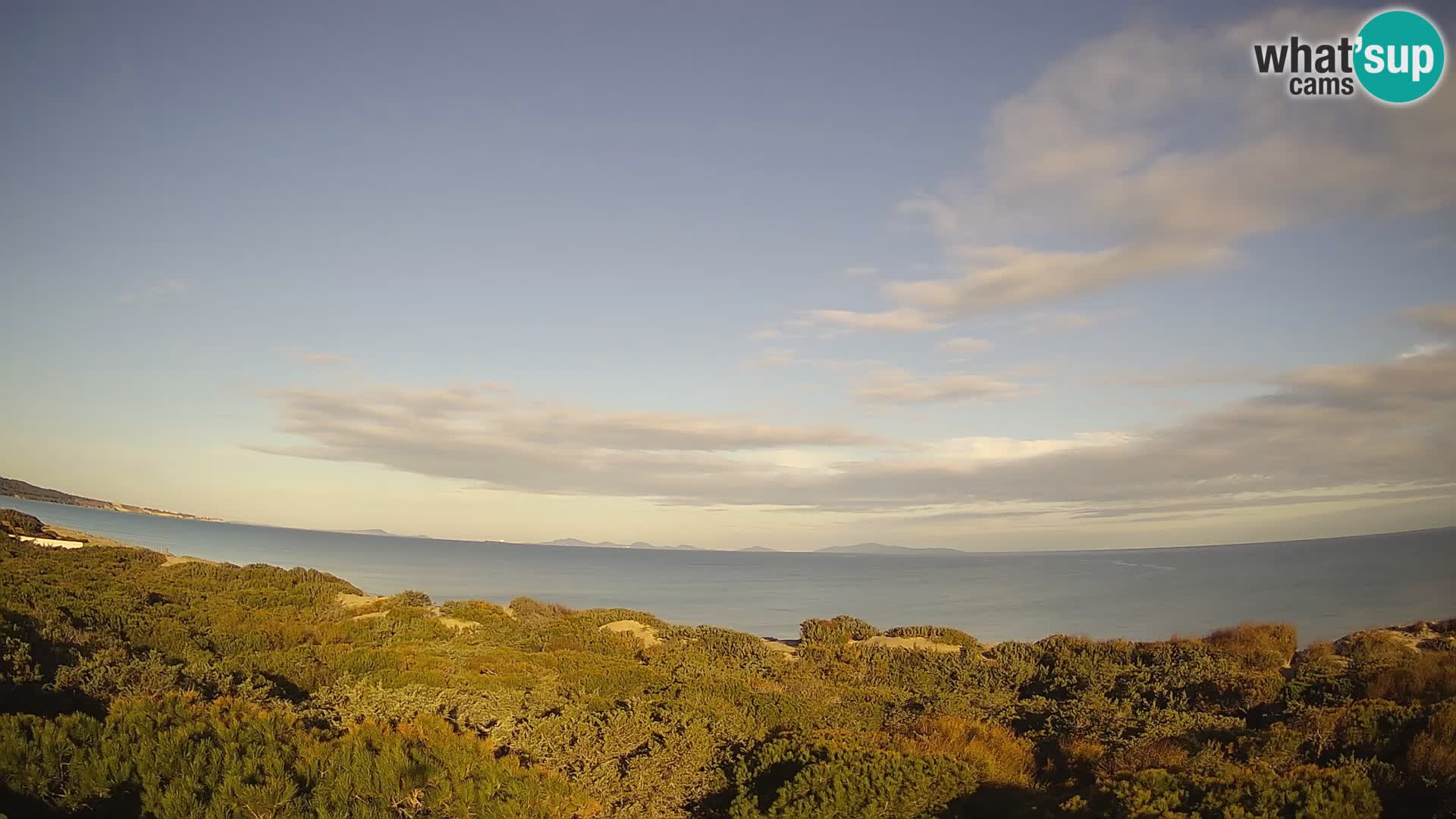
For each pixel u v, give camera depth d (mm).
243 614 19703
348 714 10594
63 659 11164
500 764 7871
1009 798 8672
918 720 12164
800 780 8164
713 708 11898
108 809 6062
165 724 7344
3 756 6055
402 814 6504
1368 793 6812
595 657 17656
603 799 8523
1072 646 20000
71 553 27266
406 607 22141
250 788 6121
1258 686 13328
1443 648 19516
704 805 8742
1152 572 109812
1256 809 6523
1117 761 9594
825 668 18953
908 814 7840
